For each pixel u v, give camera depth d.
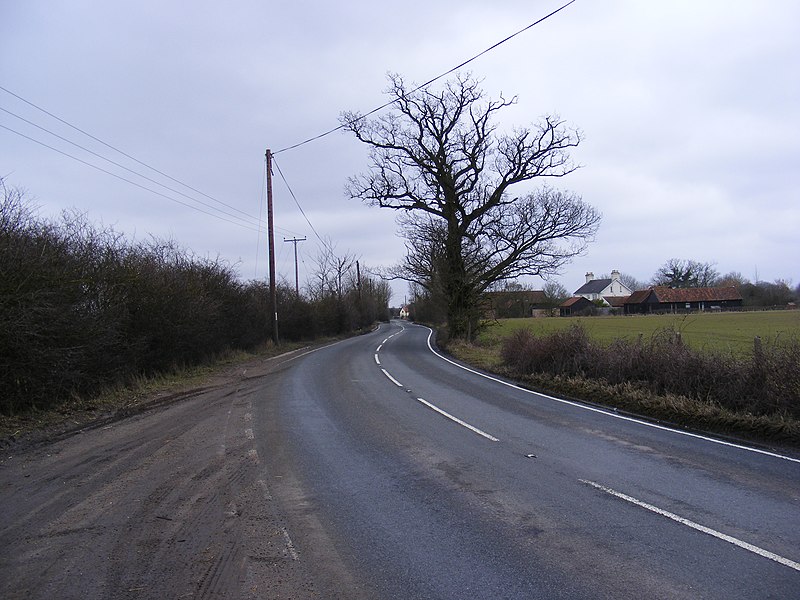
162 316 18.06
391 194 33.38
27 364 10.88
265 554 4.93
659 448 8.71
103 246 15.16
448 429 10.34
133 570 4.61
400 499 6.39
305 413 12.06
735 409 10.70
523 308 96.12
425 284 35.94
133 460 8.20
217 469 7.67
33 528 5.56
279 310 38.03
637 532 5.32
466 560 4.78
